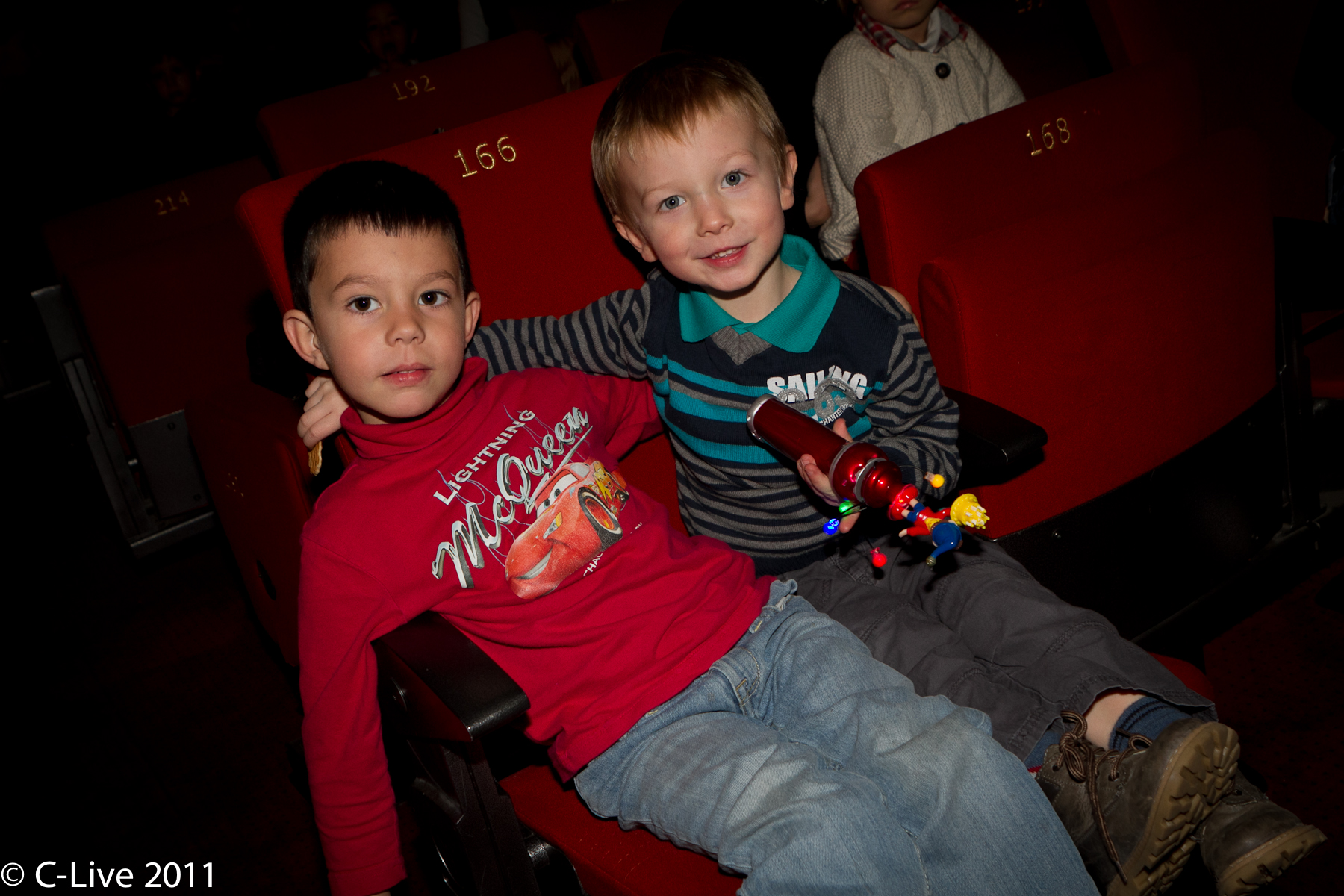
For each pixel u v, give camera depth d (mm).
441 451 1076
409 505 1043
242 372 2486
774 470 1197
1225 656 1845
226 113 3963
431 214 1049
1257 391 1456
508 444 1118
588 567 1107
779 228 1129
